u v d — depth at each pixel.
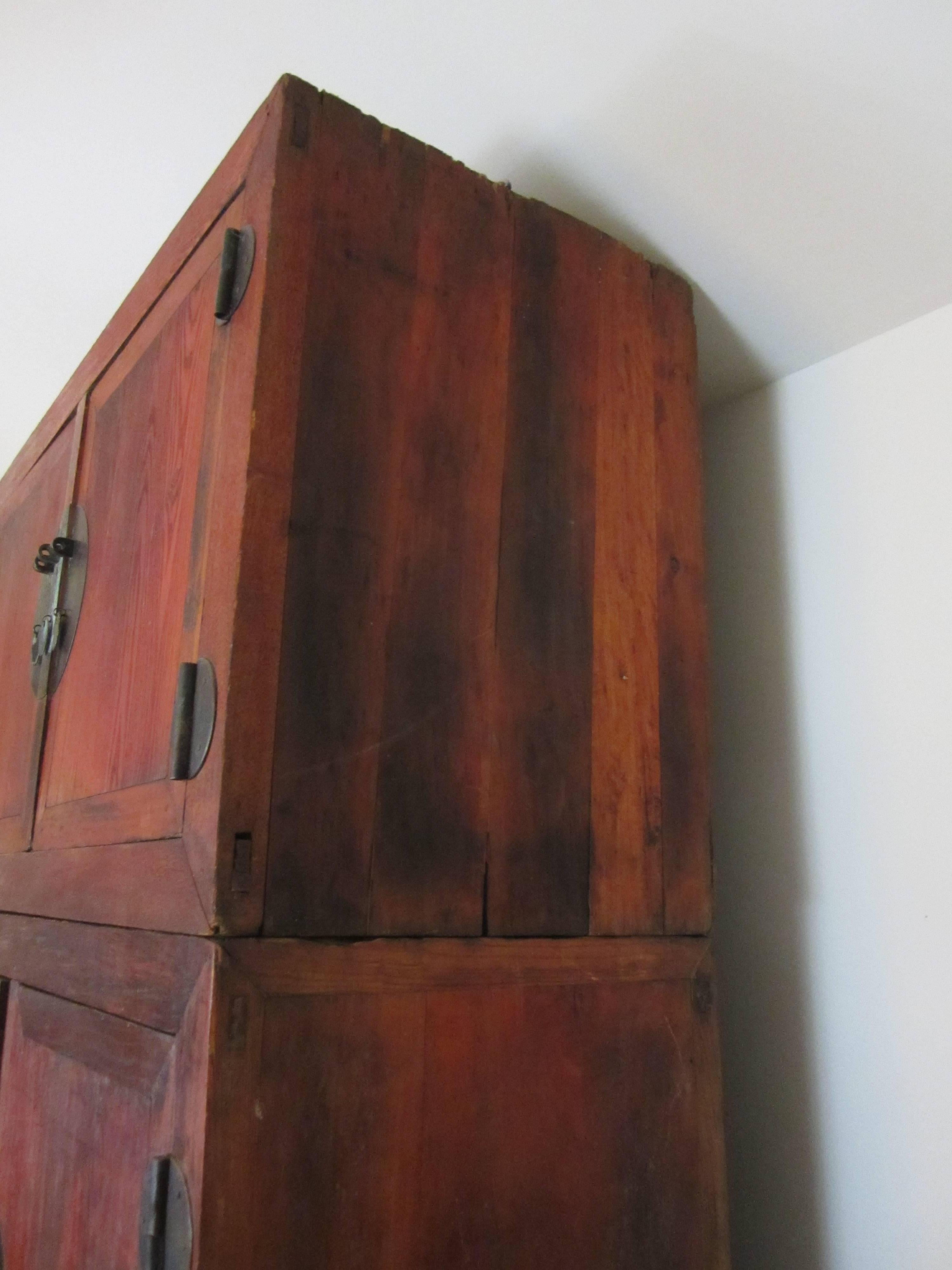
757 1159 1.09
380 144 0.87
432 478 0.84
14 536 1.38
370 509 0.80
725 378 1.26
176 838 0.74
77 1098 0.83
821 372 1.20
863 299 1.10
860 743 1.08
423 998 0.75
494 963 0.80
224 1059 0.65
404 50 0.94
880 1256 0.97
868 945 1.04
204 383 0.84
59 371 1.57
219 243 0.86
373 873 0.75
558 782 0.87
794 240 1.05
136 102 1.05
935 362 1.08
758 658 1.20
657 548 1.01
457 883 0.79
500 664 0.86
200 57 0.98
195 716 0.74
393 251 0.86
